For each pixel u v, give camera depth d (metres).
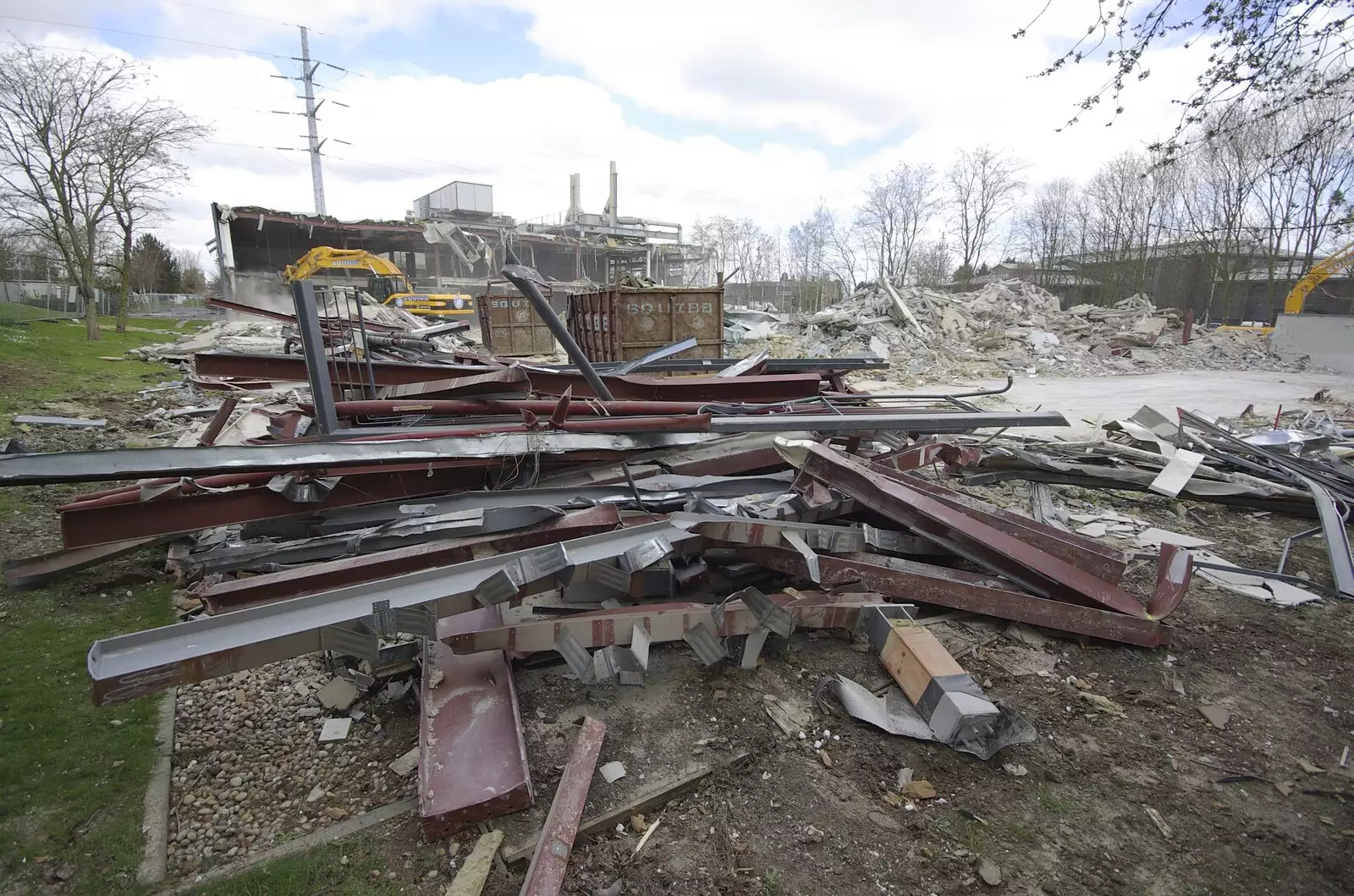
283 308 27.11
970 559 3.92
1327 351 21.20
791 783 2.70
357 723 3.02
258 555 3.66
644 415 5.12
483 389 5.06
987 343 21.56
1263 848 2.42
